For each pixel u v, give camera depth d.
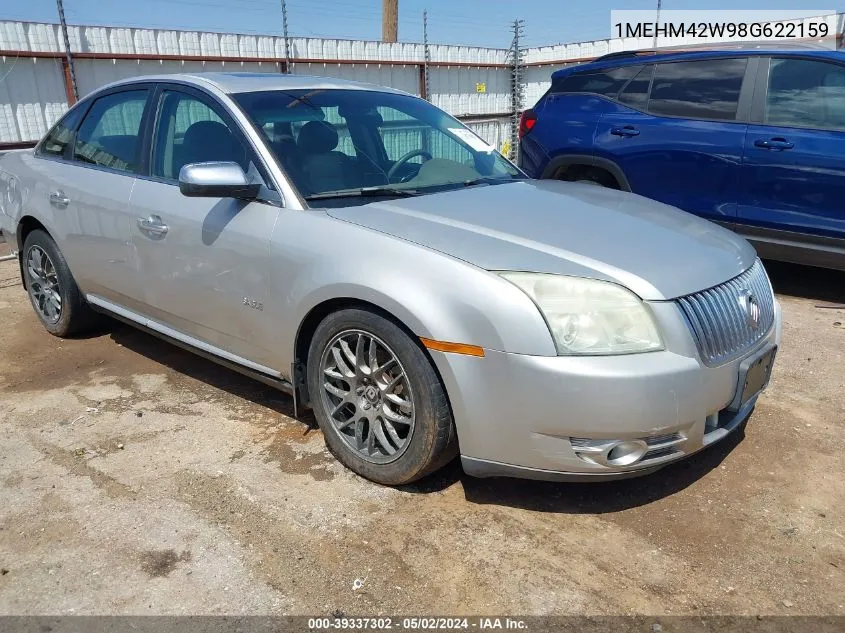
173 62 11.06
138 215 3.74
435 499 2.91
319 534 2.69
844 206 5.10
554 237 2.82
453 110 16.14
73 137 4.49
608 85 6.43
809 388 3.94
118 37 10.38
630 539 2.66
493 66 16.88
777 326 3.19
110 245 3.99
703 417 2.63
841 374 4.12
